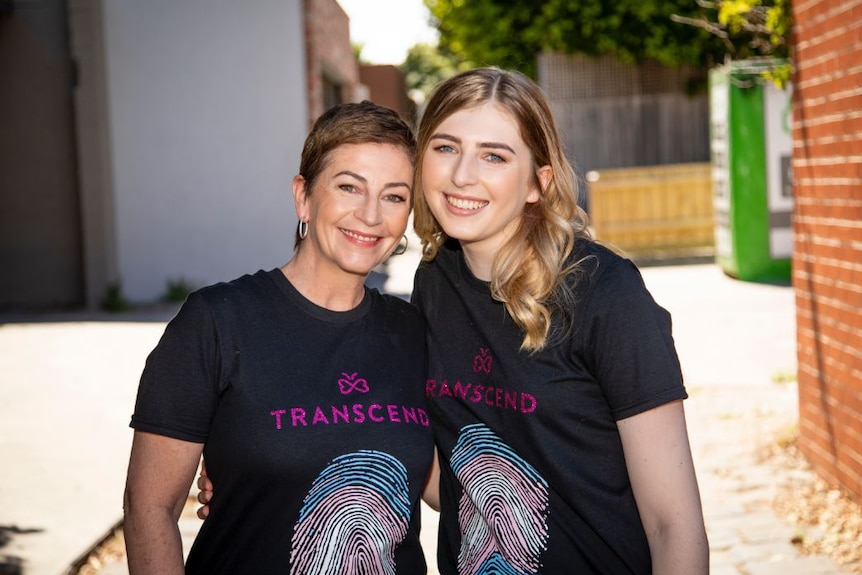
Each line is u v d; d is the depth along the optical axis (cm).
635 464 201
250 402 202
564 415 207
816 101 446
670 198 1467
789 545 402
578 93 1744
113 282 1112
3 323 998
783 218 1159
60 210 1125
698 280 1194
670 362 199
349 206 212
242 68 1129
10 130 1120
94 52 1095
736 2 556
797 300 493
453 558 230
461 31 1744
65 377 720
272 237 1146
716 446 540
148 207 1130
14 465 511
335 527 202
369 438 207
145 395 201
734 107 1154
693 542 196
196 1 1114
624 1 1612
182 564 200
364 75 2838
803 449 498
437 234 237
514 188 215
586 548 212
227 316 205
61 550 399
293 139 1136
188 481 205
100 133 1102
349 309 220
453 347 225
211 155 1135
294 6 1127
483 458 219
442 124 218
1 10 1088
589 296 204
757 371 716
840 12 410
